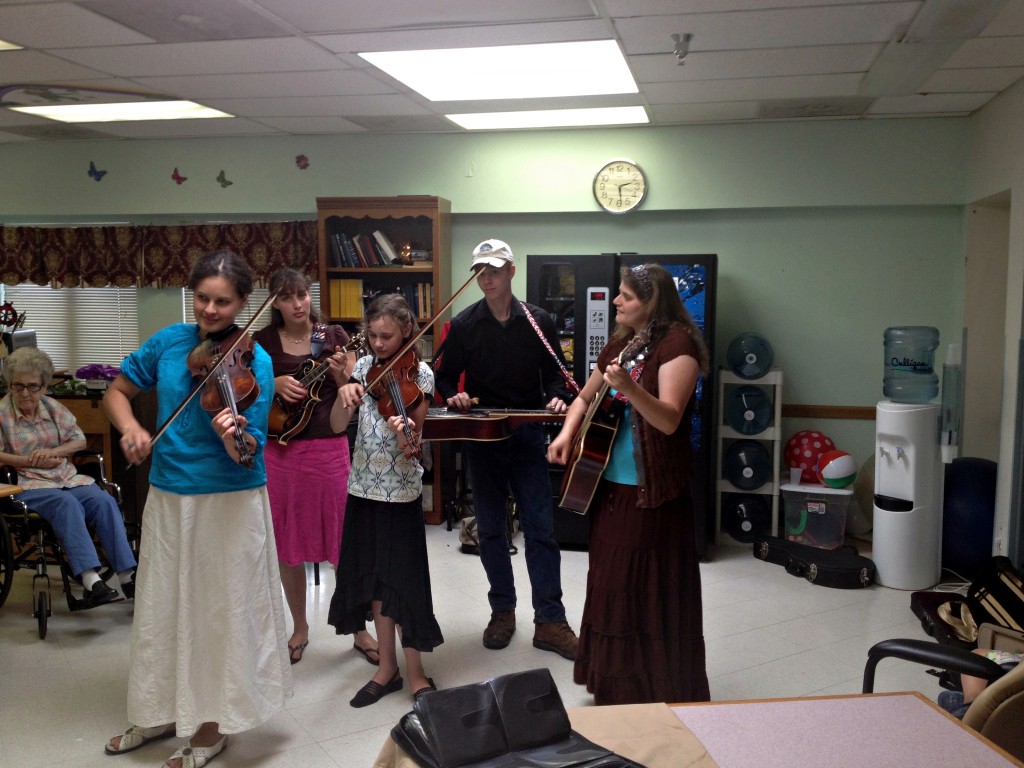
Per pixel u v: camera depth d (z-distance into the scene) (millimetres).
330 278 5469
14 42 3500
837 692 3051
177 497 2420
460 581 4316
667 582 2576
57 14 3129
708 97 4383
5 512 3635
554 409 3242
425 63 3809
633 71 3895
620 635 2568
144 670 2467
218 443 2445
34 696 3035
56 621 3795
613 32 3316
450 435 3129
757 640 3557
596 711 1424
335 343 3340
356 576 2930
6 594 3672
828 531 4770
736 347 4938
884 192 4941
